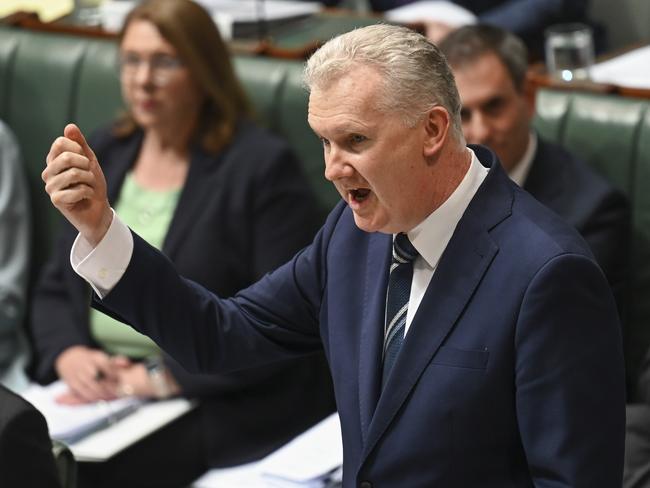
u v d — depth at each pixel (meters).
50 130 13.94
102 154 12.73
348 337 6.95
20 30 14.38
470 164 6.65
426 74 6.16
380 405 6.63
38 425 7.11
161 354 12.20
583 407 6.28
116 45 13.86
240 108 12.41
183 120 12.13
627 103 11.62
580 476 6.26
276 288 7.36
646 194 11.44
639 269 11.49
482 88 10.41
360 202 6.41
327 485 9.75
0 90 14.11
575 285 6.28
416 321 6.59
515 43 10.62
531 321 6.30
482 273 6.49
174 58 11.92
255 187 11.85
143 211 12.29
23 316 13.55
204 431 11.75
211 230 11.78
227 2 15.34
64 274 12.79
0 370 13.08
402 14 15.65
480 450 6.49
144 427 11.43
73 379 12.02
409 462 6.58
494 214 6.57
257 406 11.82
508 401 6.44
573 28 13.56
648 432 9.56
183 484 11.65
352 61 6.10
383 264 6.93
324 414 12.41
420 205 6.45
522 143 10.78
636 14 17.39
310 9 15.40
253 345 7.30
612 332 6.43
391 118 6.09
